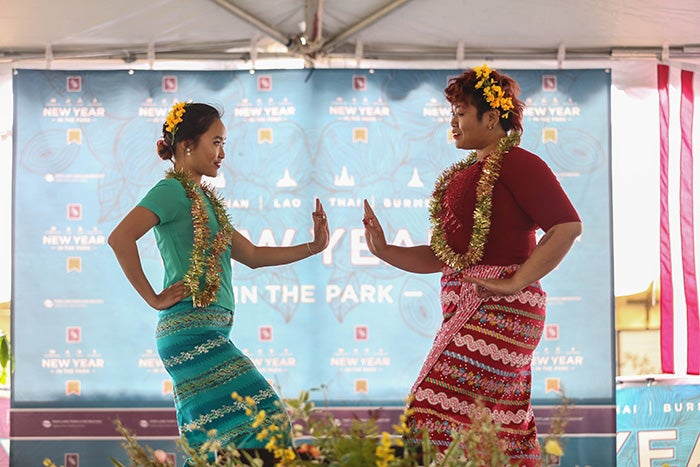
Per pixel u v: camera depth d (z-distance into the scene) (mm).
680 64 5980
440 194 4094
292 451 2182
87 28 5688
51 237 6035
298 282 6027
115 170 6059
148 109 6062
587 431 5941
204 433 4031
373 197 6055
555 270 5988
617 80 6102
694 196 6090
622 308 6141
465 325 3799
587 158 6016
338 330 6008
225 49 5992
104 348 6008
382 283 6020
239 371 4098
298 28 5773
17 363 5988
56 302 6020
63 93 6051
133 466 2359
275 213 6051
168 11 5473
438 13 5508
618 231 6148
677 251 6094
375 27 5715
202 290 4109
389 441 2045
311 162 6055
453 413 3744
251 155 6055
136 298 6027
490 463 2168
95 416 5988
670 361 6082
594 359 5961
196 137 4348
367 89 6055
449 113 6051
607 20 5559
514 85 4062
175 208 4184
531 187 3781
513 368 3783
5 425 6137
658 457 6031
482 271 3832
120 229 4094
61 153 6039
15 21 5562
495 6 5402
